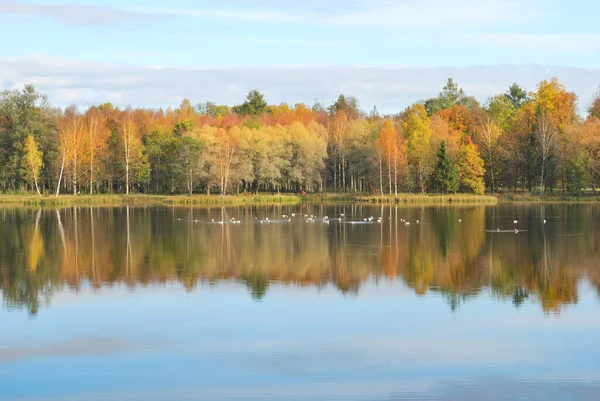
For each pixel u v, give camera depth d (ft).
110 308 132.36
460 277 162.30
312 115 625.00
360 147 488.02
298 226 278.46
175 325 120.57
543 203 411.75
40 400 89.76
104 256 193.98
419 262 183.62
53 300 139.03
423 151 450.71
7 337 114.11
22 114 443.73
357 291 146.92
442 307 133.18
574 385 93.91
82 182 464.65
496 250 205.26
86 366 101.04
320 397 90.48
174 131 481.05
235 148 447.83
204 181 443.73
